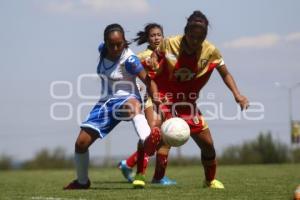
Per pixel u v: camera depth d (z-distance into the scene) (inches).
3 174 1316.4
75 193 573.6
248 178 817.5
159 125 602.5
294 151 2062.0
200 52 587.8
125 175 805.2
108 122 609.0
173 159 1952.5
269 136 2050.9
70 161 2050.9
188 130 567.5
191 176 951.0
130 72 600.4
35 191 621.6
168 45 591.5
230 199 510.3
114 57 601.0
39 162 2027.6
